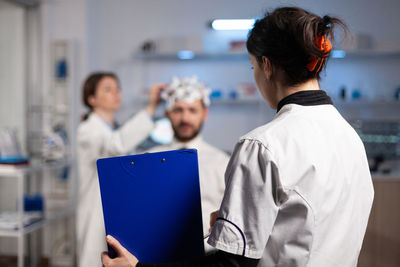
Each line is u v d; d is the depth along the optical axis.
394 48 3.58
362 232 0.89
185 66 4.11
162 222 0.89
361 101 3.70
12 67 3.49
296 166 0.76
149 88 4.11
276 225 0.79
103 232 2.20
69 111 3.63
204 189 1.49
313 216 0.76
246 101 3.94
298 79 0.85
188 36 4.03
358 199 0.87
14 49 3.50
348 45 3.56
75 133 3.69
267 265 0.79
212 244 0.77
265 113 3.91
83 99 2.72
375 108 3.88
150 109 2.39
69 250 3.63
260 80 0.92
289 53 0.83
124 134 2.37
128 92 4.14
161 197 0.89
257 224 0.74
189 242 0.90
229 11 4.02
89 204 2.35
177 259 0.90
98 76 2.70
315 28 0.80
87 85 2.68
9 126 3.47
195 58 4.10
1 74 3.38
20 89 3.56
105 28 4.15
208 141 4.09
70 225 3.56
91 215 2.24
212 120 4.09
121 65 4.14
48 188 3.62
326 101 0.88
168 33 4.10
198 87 1.76
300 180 0.76
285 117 0.82
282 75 0.87
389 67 3.85
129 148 2.41
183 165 0.90
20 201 2.62
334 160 0.81
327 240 0.80
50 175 3.62
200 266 0.79
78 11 3.74
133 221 0.88
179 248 0.90
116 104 2.71
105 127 2.53
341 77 3.91
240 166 0.78
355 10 3.79
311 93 0.86
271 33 0.84
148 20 4.11
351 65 3.89
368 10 3.79
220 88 4.09
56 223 3.69
